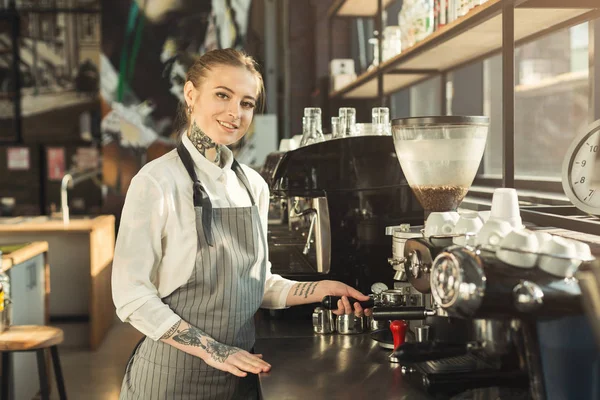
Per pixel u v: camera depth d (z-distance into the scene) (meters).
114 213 6.25
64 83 8.54
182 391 1.61
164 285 1.63
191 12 6.19
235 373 1.45
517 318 0.97
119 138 6.24
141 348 1.70
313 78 6.02
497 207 1.24
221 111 1.64
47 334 3.10
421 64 3.34
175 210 1.62
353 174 2.03
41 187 8.50
